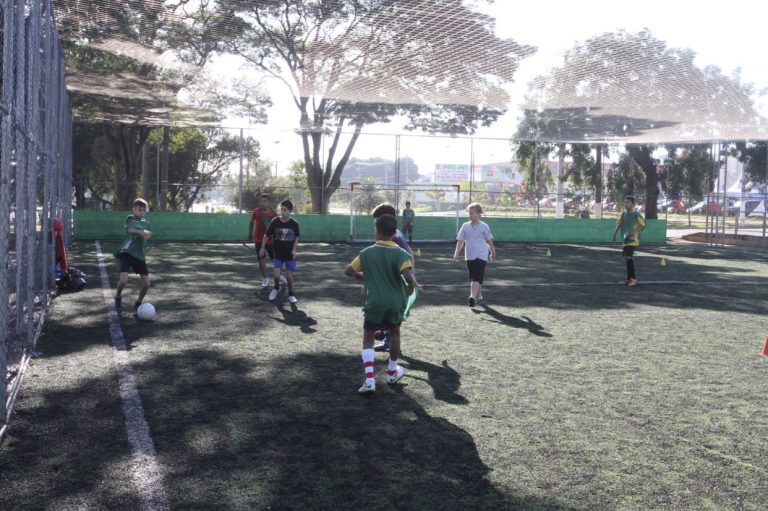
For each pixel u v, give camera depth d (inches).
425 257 860.0
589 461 174.4
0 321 190.7
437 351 303.3
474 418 207.5
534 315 410.0
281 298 459.8
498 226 1246.3
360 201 1214.3
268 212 509.4
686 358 297.9
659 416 213.2
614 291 536.7
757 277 668.7
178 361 273.1
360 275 244.5
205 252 853.2
